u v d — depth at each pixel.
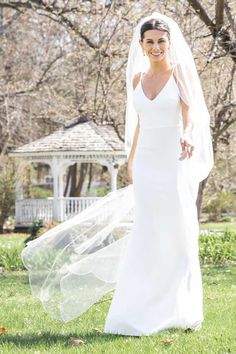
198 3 13.41
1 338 6.12
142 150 6.28
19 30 27.16
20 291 10.20
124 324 6.08
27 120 28.66
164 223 6.13
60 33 25.31
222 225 29.20
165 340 5.70
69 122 28.03
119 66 16.77
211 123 16.53
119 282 6.20
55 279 6.84
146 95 6.25
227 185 30.70
